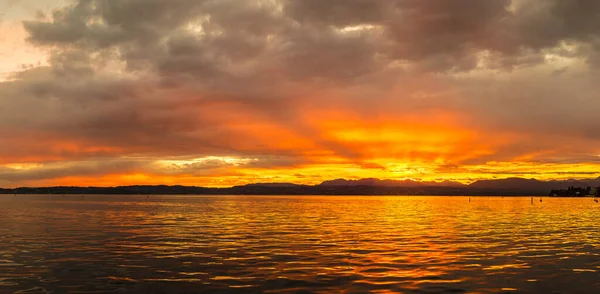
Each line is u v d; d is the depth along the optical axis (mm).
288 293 22172
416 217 88375
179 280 25219
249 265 29828
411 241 43750
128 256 34000
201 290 22875
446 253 35250
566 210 129875
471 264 30094
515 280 25125
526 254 34781
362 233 52625
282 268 28703
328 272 27266
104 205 166000
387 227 62125
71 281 25062
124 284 24297
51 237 47969
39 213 101438
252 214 101062
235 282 24594
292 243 42156
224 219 81875
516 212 113938
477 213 107188
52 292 22547
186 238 47031
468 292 22328
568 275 26500
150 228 60312
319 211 117875
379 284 24031
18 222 71500
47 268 28953
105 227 62000
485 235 50219
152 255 34500
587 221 77125
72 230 56812
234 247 39188
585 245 40781
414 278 25531
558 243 42250
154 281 25000
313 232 54062
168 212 110938
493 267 29000
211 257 33344
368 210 125312
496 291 22625
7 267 29344
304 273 27000
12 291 22766
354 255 34219
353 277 25797
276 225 66375
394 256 33656
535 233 52906
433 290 22703
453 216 92812
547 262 30969
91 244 41719
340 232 53938
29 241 44094
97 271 27891
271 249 37844
